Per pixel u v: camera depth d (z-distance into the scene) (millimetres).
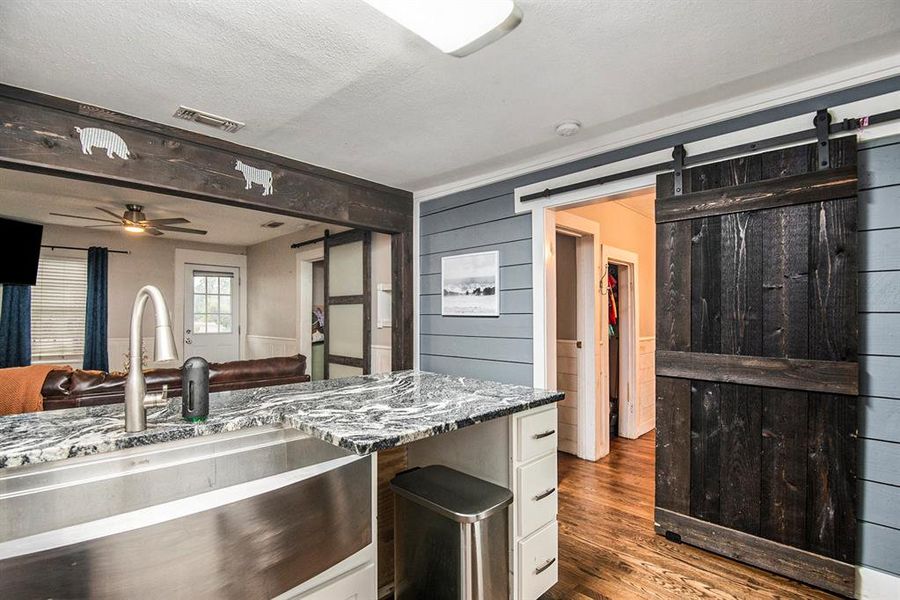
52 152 2168
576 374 4082
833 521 2008
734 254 2295
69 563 1000
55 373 2852
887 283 1950
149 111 2363
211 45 1776
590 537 2566
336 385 2283
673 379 2496
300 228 5641
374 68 1964
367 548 1569
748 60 1941
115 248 5965
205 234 5980
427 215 3984
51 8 1535
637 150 2688
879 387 1964
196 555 1159
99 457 1233
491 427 1868
